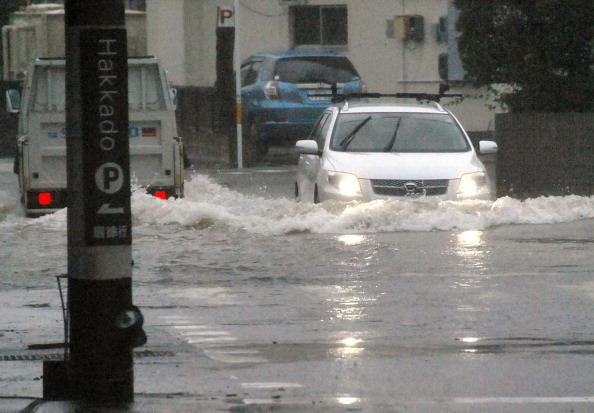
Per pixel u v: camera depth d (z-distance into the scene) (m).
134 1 112.56
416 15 94.25
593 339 27.55
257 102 81.31
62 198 51.66
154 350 26.67
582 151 62.50
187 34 107.06
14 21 109.38
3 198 59.22
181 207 49.16
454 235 45.91
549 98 64.25
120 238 20.36
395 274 37.38
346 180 48.44
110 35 19.98
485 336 27.97
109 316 20.53
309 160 52.72
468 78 66.81
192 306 32.56
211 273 38.00
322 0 98.88
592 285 35.09
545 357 25.50
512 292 34.03
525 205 50.59
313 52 83.31
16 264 40.19
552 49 63.66
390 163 48.69
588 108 64.44
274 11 101.50
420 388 22.50
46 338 28.39
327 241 44.56
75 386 20.78
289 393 22.05
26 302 33.56
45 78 54.06
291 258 40.69
